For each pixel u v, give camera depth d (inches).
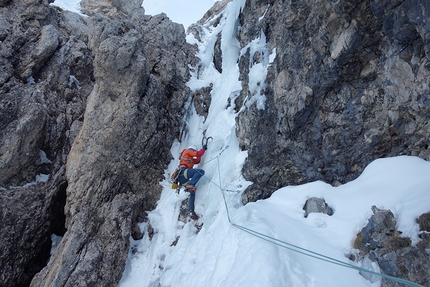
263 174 201.6
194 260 180.5
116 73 252.1
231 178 223.1
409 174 133.7
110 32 285.6
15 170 238.7
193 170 227.9
